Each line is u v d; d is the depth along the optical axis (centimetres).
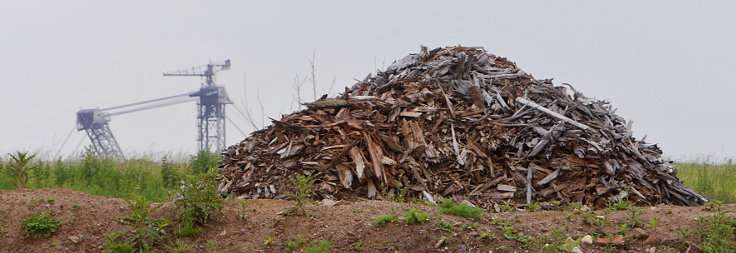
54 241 513
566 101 987
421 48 1131
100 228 537
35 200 575
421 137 873
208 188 559
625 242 527
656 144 989
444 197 816
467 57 1015
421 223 540
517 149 897
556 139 879
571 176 850
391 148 859
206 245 519
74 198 599
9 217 539
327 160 831
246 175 875
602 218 575
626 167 879
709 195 1130
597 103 1040
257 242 523
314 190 788
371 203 622
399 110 926
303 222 556
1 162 1078
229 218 564
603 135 923
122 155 1571
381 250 509
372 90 1046
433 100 968
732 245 527
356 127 876
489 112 959
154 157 1584
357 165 809
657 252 518
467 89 991
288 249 512
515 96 991
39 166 1087
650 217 588
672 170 956
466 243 517
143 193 1031
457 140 902
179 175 1187
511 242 522
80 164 1287
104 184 1110
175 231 530
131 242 512
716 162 1567
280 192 808
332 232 535
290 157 859
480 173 864
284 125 920
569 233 543
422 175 840
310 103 959
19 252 500
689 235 539
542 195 830
